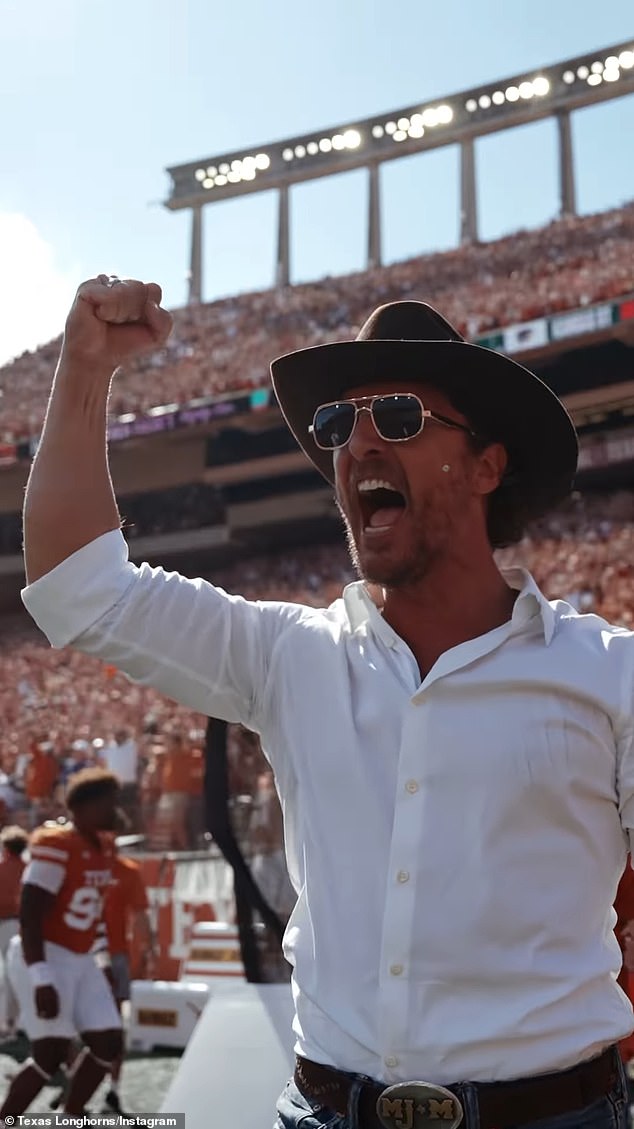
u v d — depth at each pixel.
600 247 23.69
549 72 26.48
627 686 1.57
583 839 1.53
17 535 28.03
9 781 18.23
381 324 1.91
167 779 13.75
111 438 27.30
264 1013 3.19
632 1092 3.74
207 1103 3.12
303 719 1.64
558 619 1.66
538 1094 1.45
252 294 29.02
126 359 1.65
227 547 26.14
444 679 1.55
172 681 1.73
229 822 3.38
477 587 1.70
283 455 25.30
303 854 1.62
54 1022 4.86
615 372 20.92
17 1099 4.81
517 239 25.36
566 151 25.92
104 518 1.66
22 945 4.88
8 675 24.70
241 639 1.75
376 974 1.50
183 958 8.07
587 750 1.53
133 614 1.67
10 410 28.56
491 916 1.47
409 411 1.66
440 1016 1.46
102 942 5.66
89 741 21.38
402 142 28.67
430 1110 1.44
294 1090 1.64
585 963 1.52
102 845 5.11
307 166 30.12
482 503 1.80
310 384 1.87
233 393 26.17
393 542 1.67
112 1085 5.52
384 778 1.55
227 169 31.02
